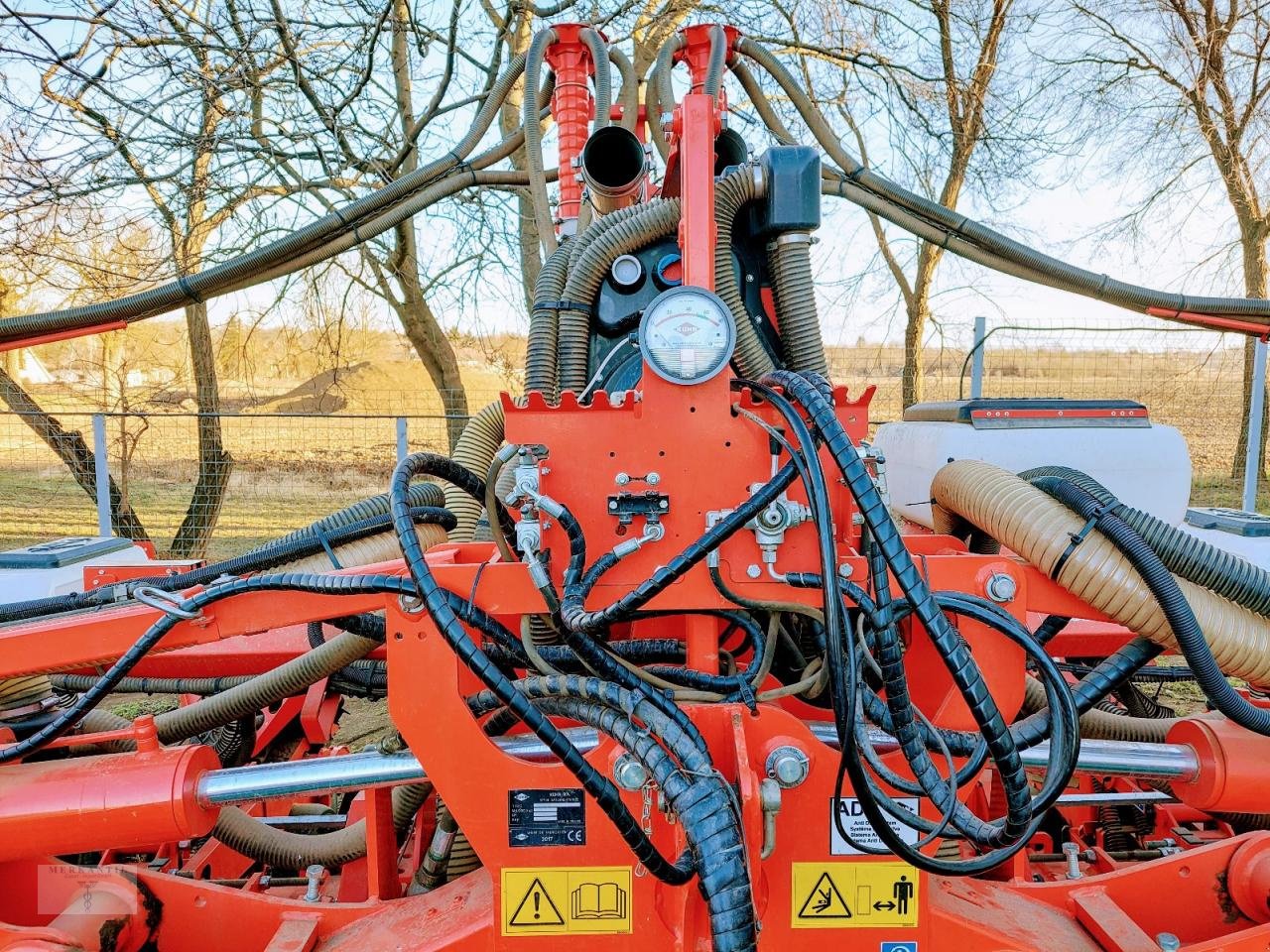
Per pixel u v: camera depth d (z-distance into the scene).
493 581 1.56
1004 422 2.63
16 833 1.60
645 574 1.55
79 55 7.43
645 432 1.53
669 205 2.04
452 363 9.84
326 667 2.21
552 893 1.54
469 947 1.55
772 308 2.14
